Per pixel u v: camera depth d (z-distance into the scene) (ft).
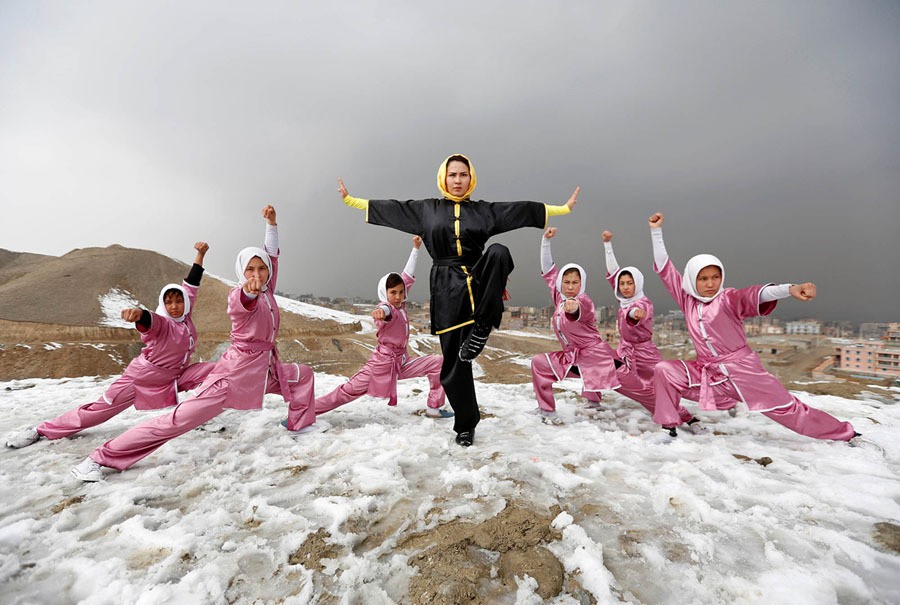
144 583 6.02
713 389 12.91
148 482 9.91
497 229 12.44
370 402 19.45
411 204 12.92
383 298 15.90
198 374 15.01
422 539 7.22
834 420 12.09
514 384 25.89
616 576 6.23
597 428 14.26
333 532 7.41
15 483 9.92
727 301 12.62
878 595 5.67
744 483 9.46
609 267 19.29
